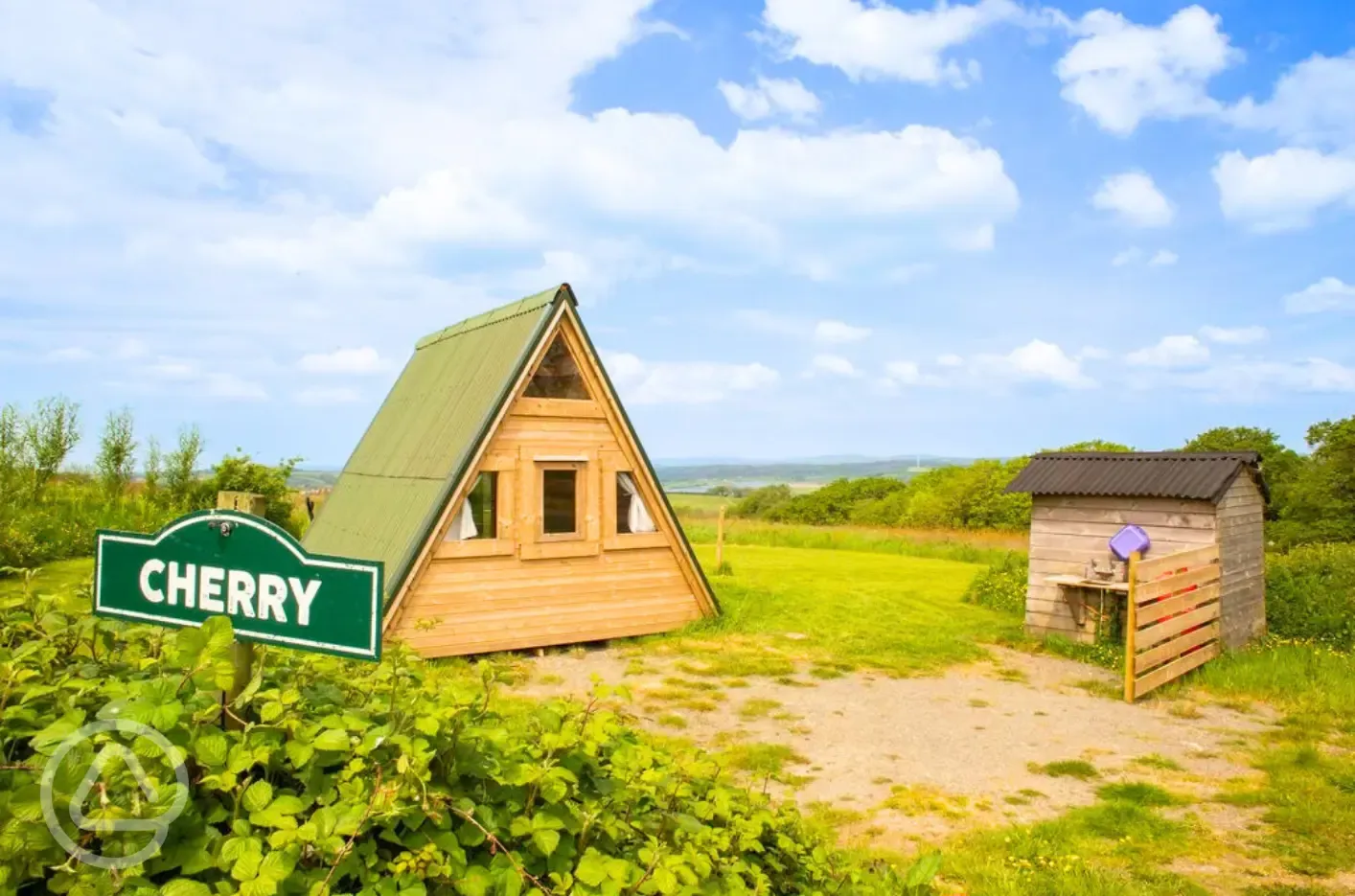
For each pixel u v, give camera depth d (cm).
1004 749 910
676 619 1424
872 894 426
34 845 238
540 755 351
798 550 3011
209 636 296
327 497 1694
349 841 261
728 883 353
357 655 306
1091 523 1438
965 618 1644
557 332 1295
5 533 1822
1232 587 1377
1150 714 1059
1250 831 703
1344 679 1159
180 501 2633
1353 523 3934
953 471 5506
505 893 290
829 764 853
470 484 1223
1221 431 4766
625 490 1400
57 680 327
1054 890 573
